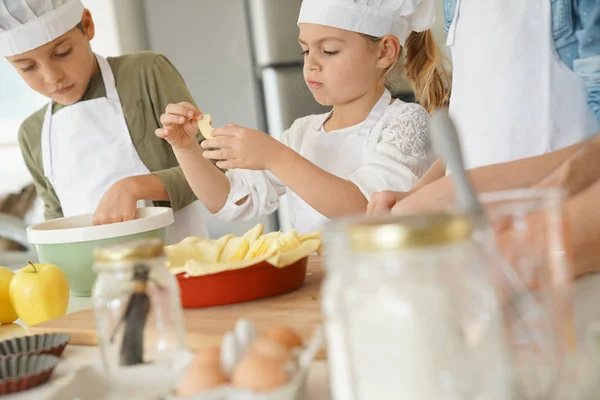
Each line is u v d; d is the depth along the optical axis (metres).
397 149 1.46
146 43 2.57
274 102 2.33
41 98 2.92
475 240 0.44
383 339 0.41
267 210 1.65
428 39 1.64
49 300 1.01
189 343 0.80
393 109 1.56
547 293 0.48
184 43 2.46
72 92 1.67
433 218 0.42
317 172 1.37
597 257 0.75
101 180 1.71
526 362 0.47
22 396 0.62
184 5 2.44
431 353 0.41
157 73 1.73
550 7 1.01
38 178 1.81
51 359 0.67
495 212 0.49
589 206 0.73
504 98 1.05
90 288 1.20
